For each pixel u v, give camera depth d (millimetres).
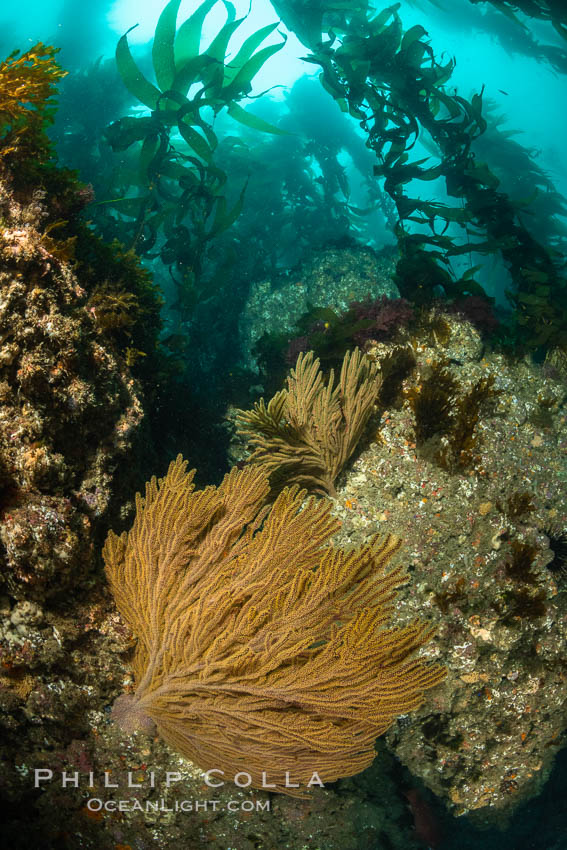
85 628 3426
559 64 17172
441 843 5727
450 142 9289
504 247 8297
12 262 3236
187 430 5762
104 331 3926
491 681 5383
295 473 5031
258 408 4715
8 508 3068
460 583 5191
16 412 3207
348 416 4961
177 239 8016
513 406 6043
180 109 8016
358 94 9305
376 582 3135
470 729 5590
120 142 7977
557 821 6590
